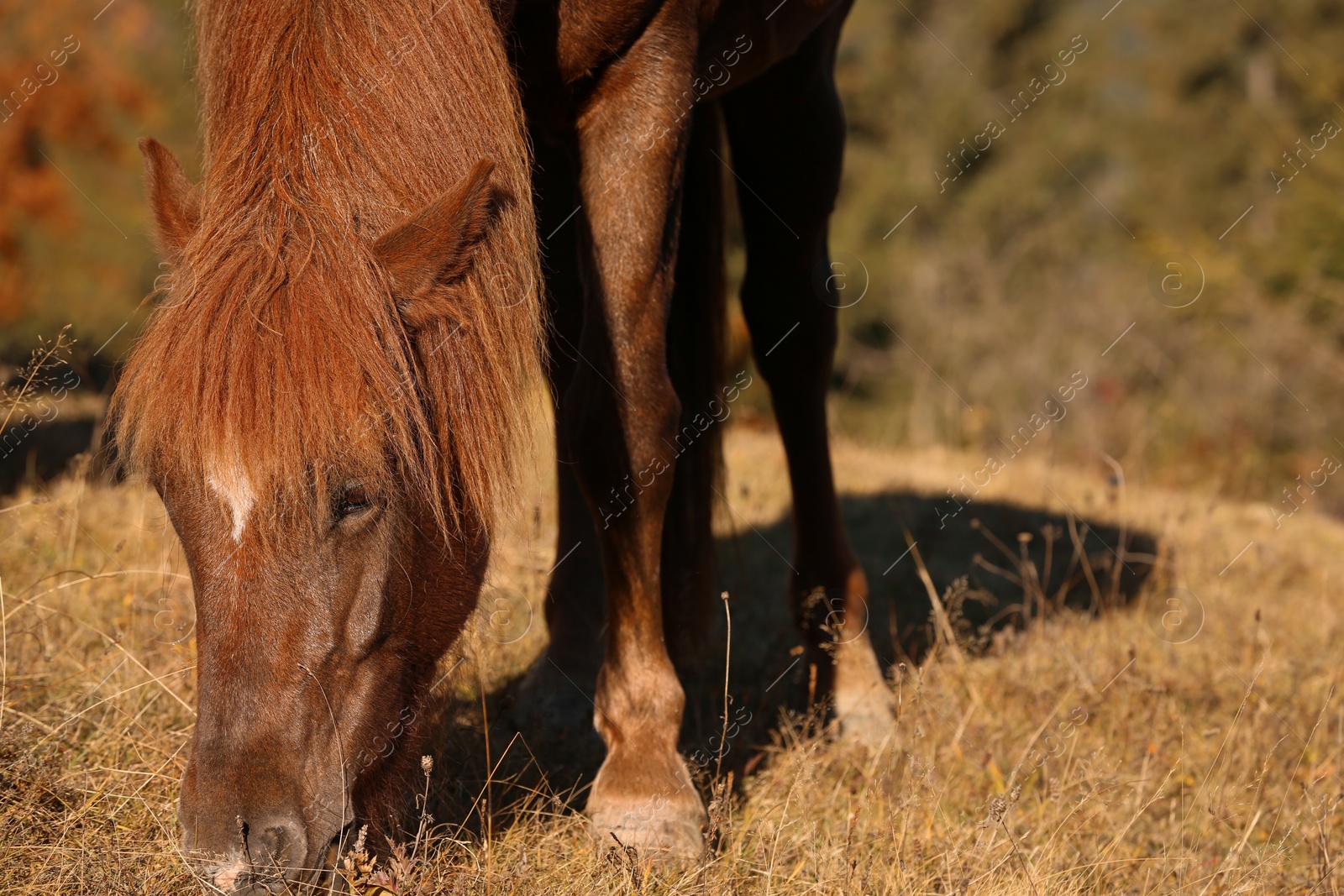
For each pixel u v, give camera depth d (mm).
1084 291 28406
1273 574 9508
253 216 3389
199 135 4309
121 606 6008
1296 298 23422
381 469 3270
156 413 3207
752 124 6410
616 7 4418
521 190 3936
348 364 3193
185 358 3186
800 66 6191
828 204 6555
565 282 5848
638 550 4746
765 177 6504
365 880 3580
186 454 3170
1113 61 36219
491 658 6281
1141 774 5602
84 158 22172
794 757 5266
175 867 3957
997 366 27219
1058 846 4914
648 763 4590
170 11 20656
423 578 3662
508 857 4199
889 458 14727
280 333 3186
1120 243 32938
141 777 4469
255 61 3604
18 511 7246
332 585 3318
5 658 4977
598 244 4648
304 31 3615
